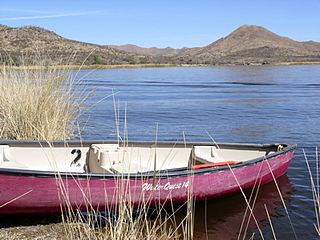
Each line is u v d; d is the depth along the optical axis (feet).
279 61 611.06
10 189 16.44
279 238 17.95
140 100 84.89
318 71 288.10
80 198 17.51
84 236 16.47
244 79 182.70
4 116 26.37
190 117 59.52
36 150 22.09
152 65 433.07
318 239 17.87
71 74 28.30
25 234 16.62
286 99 88.07
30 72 27.32
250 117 59.72
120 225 14.53
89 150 23.25
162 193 18.80
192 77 203.82
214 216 19.84
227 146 25.29
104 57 382.83
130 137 42.42
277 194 23.29
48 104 27.09
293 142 40.22
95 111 63.77
